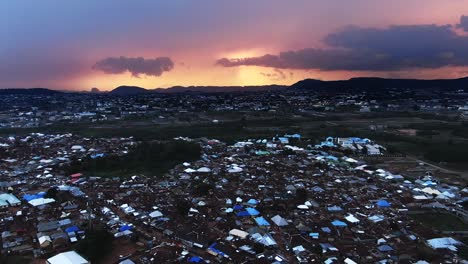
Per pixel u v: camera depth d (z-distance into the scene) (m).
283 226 85.56
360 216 93.12
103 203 100.88
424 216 95.69
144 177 128.62
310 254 72.44
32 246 74.75
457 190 117.94
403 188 117.19
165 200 102.75
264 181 121.69
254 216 91.44
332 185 118.69
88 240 72.06
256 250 72.94
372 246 76.94
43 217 88.94
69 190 110.31
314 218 91.44
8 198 100.81
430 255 72.19
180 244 77.25
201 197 105.38
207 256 72.06
